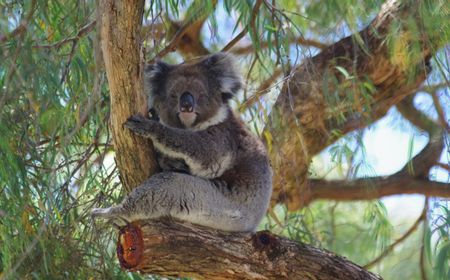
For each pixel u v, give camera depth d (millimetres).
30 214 9562
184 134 9672
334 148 12602
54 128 9758
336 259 9367
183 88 10422
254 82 12922
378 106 14180
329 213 15961
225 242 8805
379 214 14352
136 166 9172
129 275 9820
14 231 9469
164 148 9398
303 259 9164
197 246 8656
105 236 10102
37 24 9812
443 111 13094
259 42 11203
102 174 10344
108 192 10180
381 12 13805
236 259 8828
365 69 13828
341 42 14008
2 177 9070
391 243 16234
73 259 9547
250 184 10219
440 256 10281
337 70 13742
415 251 15812
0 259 9727
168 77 10680
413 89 14211
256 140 10867
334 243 15516
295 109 13125
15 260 9234
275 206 14531
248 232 9469
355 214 16438
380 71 13828
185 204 9328
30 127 9930
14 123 9352
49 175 9477
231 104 11273
